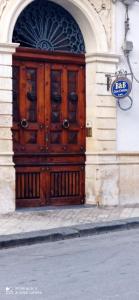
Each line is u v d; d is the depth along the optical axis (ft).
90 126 42.73
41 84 41.24
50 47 41.68
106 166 42.73
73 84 42.73
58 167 41.96
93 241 32.53
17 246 31.17
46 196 41.47
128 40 44.06
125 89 41.78
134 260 27.32
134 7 44.34
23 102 40.50
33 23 40.98
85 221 36.68
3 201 38.40
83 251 29.73
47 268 25.90
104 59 42.55
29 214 38.68
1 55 38.27
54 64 41.83
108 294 21.42
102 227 34.96
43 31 41.39
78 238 33.55
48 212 39.65
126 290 21.97
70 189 42.55
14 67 40.06
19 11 39.01
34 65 40.93
